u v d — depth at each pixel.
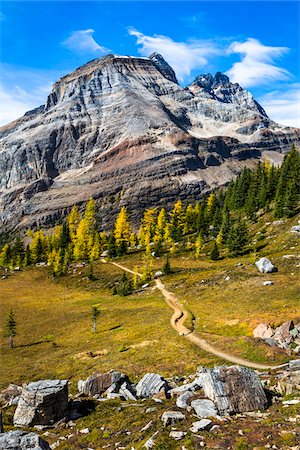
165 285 107.25
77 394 38.72
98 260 164.88
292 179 135.00
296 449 17.83
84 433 26.31
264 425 20.84
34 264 181.25
